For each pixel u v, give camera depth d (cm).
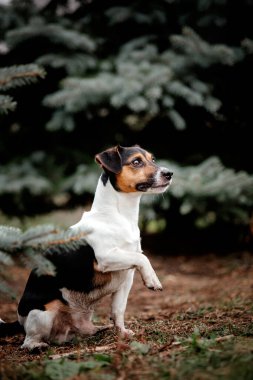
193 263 832
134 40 835
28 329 385
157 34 866
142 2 842
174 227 971
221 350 299
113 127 879
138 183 407
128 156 415
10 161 841
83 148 889
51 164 842
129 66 753
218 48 726
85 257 393
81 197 893
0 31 786
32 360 338
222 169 816
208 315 456
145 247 952
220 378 256
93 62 791
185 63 771
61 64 758
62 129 845
